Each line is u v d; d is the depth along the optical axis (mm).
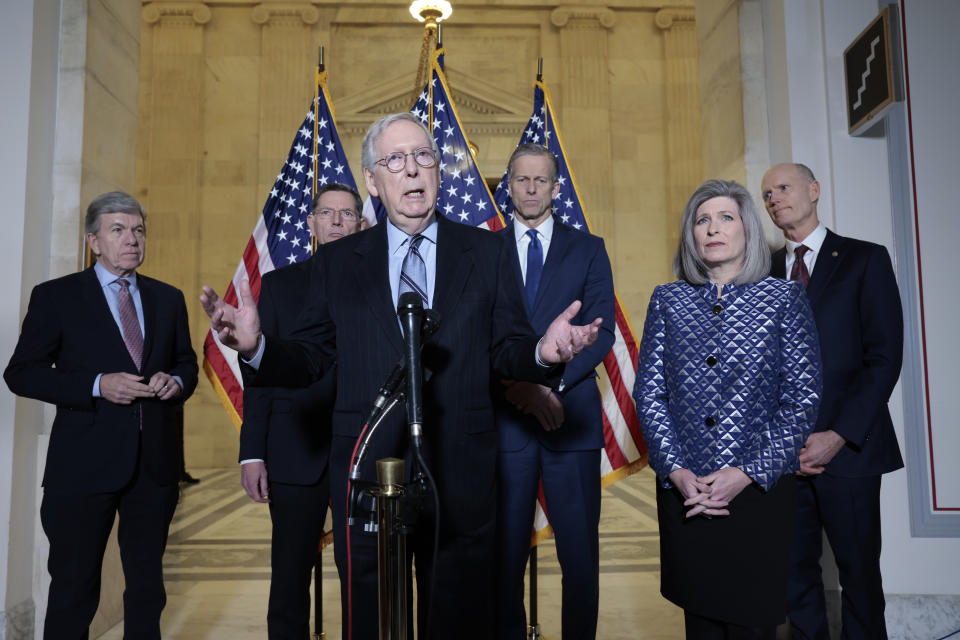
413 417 1502
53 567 2631
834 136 3633
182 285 10414
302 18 10727
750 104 3992
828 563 3396
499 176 10773
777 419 2209
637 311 10727
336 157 3732
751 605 2102
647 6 11000
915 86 3549
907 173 3545
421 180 1966
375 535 1835
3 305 3260
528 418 2826
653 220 10852
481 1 10844
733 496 2135
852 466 2707
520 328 2041
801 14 3781
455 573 1854
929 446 3404
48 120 3543
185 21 10680
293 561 2715
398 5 10797
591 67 10875
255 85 10750
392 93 10625
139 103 10570
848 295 2801
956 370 3436
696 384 2266
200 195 10594
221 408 10320
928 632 3318
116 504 2740
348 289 2014
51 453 2701
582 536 2822
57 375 2684
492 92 10750
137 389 2684
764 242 2377
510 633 2754
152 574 2736
